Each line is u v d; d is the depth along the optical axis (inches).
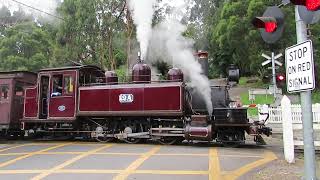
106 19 1158.3
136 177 310.7
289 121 383.2
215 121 516.4
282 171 330.3
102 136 595.5
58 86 634.8
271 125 751.7
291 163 374.0
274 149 489.7
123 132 580.7
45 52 1572.3
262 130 505.4
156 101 559.2
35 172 339.6
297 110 692.1
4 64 1461.6
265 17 205.9
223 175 316.8
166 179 301.9
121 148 498.3
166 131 540.4
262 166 359.6
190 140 530.6
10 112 660.7
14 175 329.1
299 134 560.4
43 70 642.8
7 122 658.8
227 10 1419.8
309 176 185.8
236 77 559.5
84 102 609.6
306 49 182.7
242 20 1343.5
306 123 188.2
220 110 516.4
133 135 563.5
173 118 560.1
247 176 313.4
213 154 434.6
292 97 1181.7
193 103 549.6
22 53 1523.1
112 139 602.2
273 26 202.8
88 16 1152.8
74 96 616.4
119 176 315.3
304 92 189.5
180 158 404.2
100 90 601.9
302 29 193.0
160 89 559.8
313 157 186.4
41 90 644.7
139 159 399.2
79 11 1156.5
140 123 583.2
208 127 512.4
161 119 563.2
